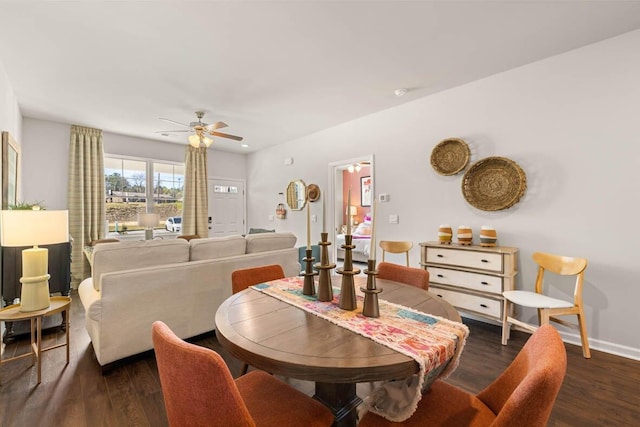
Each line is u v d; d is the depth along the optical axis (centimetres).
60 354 237
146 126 473
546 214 272
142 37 236
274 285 177
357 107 391
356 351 95
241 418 81
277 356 92
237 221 685
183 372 82
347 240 134
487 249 275
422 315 127
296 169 555
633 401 181
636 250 231
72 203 458
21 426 159
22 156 429
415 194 369
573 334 259
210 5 200
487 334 279
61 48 251
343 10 206
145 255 234
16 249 253
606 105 242
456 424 99
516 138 288
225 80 311
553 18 215
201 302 257
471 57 269
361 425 101
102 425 162
